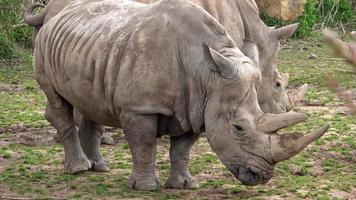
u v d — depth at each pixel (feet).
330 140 58.34
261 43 50.52
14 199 39.60
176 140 42.47
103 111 42.14
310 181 45.65
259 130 37.24
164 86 39.32
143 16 40.93
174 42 39.65
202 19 40.34
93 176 45.52
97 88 41.47
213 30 40.27
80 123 49.65
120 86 39.93
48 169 47.73
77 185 43.06
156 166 49.29
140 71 39.42
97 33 41.96
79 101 43.21
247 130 37.32
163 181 44.60
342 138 59.11
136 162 41.19
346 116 69.72
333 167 50.62
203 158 51.44
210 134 38.50
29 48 109.50
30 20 56.80
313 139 36.22
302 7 128.98
